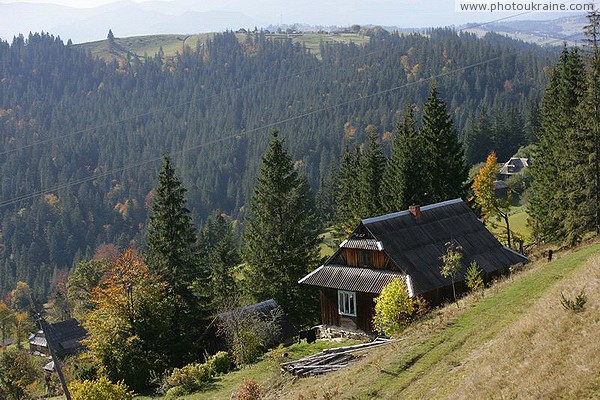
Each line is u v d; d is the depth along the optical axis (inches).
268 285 2418.8
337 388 1074.7
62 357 3346.5
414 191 2573.8
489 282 1770.4
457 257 1515.7
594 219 2129.7
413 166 2591.0
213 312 2212.1
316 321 2423.7
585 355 771.4
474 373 909.2
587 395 699.4
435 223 1854.1
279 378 1286.9
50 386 2536.9
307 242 2511.1
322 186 5339.6
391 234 1739.7
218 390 1437.0
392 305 1453.0
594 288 999.0
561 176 2359.7
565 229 2220.7
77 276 3981.3
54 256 7869.1
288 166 2527.1
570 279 1186.0
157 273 2095.2
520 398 756.6
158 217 2186.3
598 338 799.1
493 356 937.5
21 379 2564.0
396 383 1023.6
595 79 2151.8
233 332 1772.9
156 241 2178.9
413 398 943.7
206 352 2028.8
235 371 1606.8
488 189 3149.6
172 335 1988.2
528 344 903.1
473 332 1144.2
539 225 2741.1
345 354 1307.8
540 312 1008.2
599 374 722.8
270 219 2476.6
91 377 1897.1
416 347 1150.3
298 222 2500.0
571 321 888.3
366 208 2800.2
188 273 2182.6
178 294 2127.2
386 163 2928.2
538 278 1440.7
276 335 1937.7
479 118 6471.5
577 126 2192.4
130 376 1863.9
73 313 4104.3
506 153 6412.4
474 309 1309.1
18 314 4613.7
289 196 2486.5
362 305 1749.5
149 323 1934.1
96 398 1450.5
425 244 1758.1
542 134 2928.2
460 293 1715.1
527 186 4943.4
